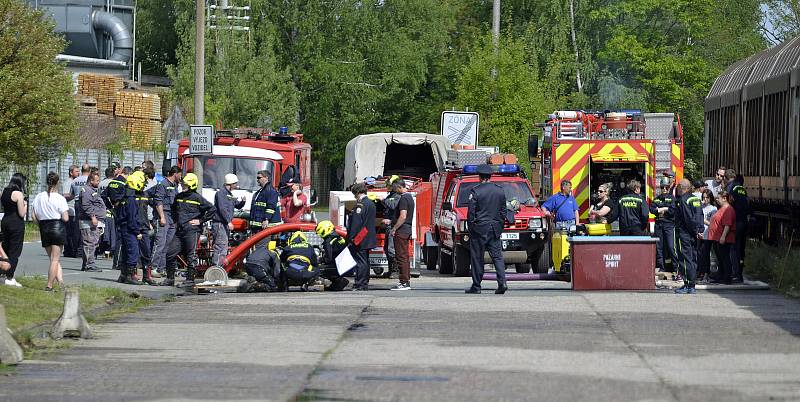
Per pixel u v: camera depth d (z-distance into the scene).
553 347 24.84
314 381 20.55
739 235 42.50
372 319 30.80
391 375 21.17
